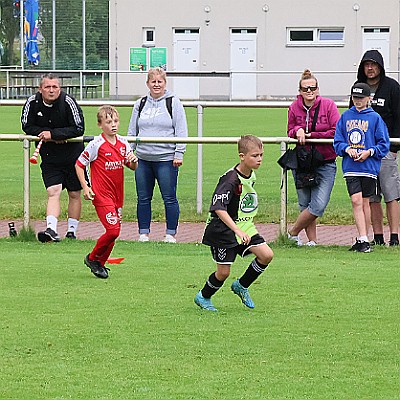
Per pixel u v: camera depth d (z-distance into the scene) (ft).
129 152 63.82
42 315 51.65
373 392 39.52
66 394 39.19
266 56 320.91
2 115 219.00
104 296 56.34
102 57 322.55
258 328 49.16
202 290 53.16
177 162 77.87
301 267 65.57
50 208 76.48
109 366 42.88
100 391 39.58
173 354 44.70
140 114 79.25
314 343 46.37
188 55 323.37
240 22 320.50
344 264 66.90
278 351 45.11
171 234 79.56
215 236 51.75
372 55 73.05
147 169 78.69
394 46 314.76
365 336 47.60
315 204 75.00
